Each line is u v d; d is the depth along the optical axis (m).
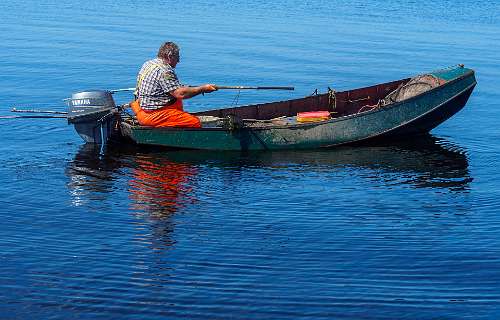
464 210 10.81
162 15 36.00
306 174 12.41
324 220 10.27
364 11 40.75
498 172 12.82
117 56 24.64
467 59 26.22
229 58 24.83
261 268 8.71
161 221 10.09
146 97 13.23
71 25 31.66
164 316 7.59
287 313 7.70
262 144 13.78
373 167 12.92
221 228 9.88
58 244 9.25
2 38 27.39
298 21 35.31
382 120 14.21
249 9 39.56
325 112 14.45
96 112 13.36
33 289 8.07
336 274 8.62
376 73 23.14
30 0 40.78
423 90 15.24
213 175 12.23
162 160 13.00
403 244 9.49
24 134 14.61
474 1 47.81
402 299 8.05
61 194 11.10
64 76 21.00
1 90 18.88
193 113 14.53
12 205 10.55
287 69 23.28
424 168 12.93
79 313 7.62
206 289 8.17
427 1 46.97
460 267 8.87
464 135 15.47
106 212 10.37
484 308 7.89
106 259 8.86
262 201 10.98
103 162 12.82
